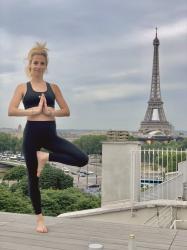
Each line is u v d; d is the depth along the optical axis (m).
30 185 4.80
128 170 8.86
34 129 4.43
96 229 5.22
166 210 8.14
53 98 4.57
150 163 9.15
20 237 4.74
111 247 4.40
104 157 9.04
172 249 4.40
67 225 5.43
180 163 9.60
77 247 4.38
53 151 4.47
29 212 17.81
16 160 114.44
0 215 6.00
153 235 4.96
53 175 45.69
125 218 8.35
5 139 143.62
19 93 4.53
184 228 7.89
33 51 4.57
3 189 19.28
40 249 4.28
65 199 22.08
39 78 4.60
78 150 4.40
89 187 67.25
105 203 8.99
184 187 9.48
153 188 9.15
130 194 8.72
